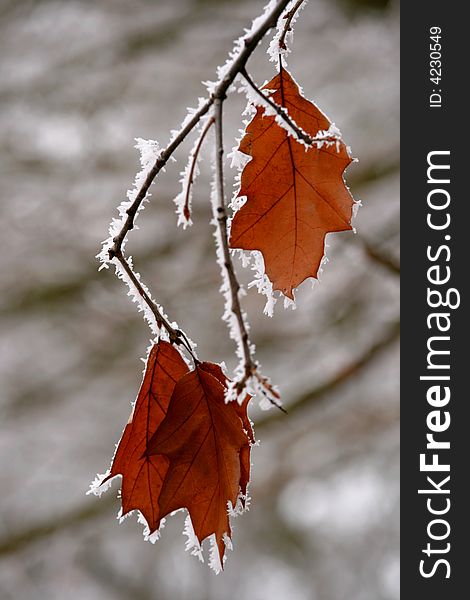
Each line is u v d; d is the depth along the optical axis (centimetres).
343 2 464
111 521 507
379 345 404
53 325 481
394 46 465
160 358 127
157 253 468
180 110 476
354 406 494
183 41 473
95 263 463
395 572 531
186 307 477
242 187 132
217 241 131
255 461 497
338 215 133
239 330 108
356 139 467
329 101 480
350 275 460
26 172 456
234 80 117
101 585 516
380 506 543
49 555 485
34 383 484
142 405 127
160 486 127
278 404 107
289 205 132
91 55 467
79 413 486
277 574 548
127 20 471
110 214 467
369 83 476
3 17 470
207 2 468
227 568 549
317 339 466
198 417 120
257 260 134
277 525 551
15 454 494
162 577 542
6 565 480
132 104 473
